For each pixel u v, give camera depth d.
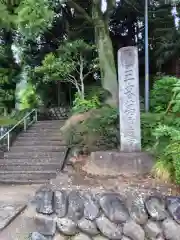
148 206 2.99
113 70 9.91
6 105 12.61
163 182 3.53
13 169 7.37
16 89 12.97
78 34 12.12
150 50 12.37
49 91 13.70
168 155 3.66
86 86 11.66
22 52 12.49
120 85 4.18
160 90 5.81
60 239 3.13
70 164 6.06
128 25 13.34
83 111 7.76
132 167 3.97
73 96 13.67
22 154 7.96
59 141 8.46
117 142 5.88
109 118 6.25
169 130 3.96
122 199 3.06
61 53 10.87
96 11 10.07
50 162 7.44
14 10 3.65
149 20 12.11
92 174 4.07
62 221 3.16
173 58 11.67
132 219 2.99
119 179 3.74
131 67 4.11
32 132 9.38
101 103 8.46
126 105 4.15
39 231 3.21
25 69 12.57
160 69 11.72
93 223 3.07
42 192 3.33
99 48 10.11
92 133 6.38
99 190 3.30
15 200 5.29
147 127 4.95
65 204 3.21
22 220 4.16
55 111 12.95
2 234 3.70
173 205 2.95
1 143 8.39
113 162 4.07
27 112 11.04
